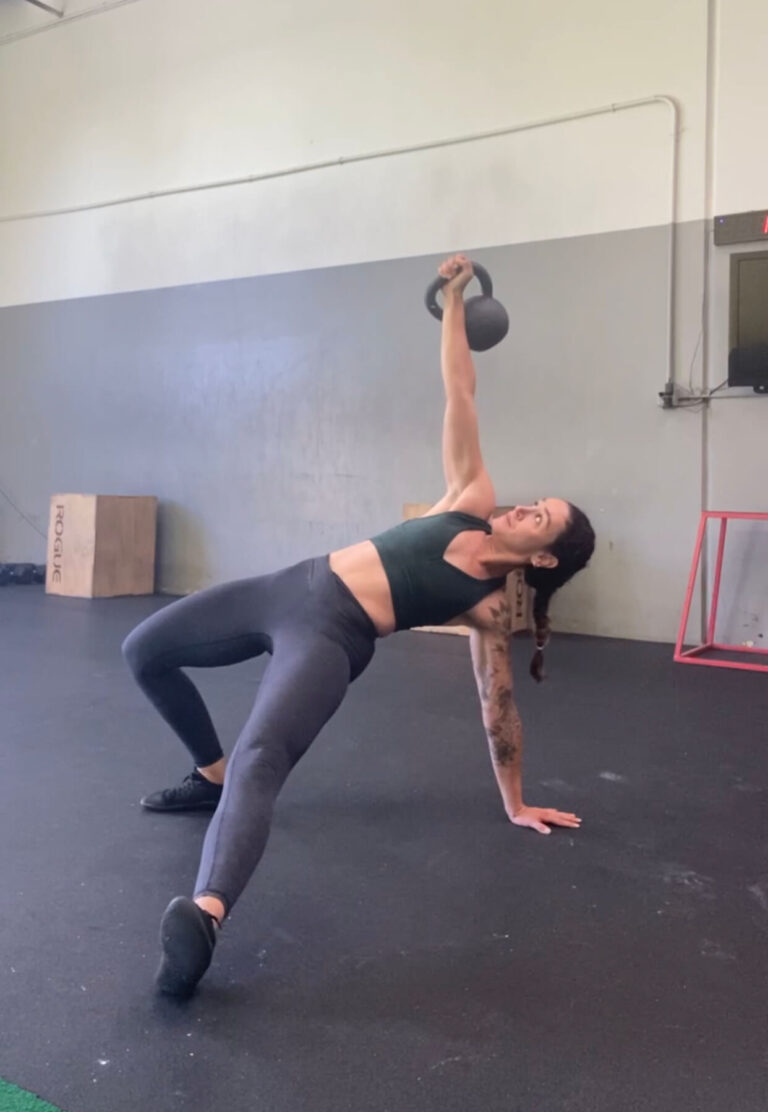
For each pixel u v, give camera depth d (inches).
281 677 69.2
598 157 190.7
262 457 237.6
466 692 144.9
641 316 188.2
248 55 233.5
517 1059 54.4
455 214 207.3
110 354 262.2
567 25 192.5
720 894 76.4
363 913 72.5
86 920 70.7
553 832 89.2
